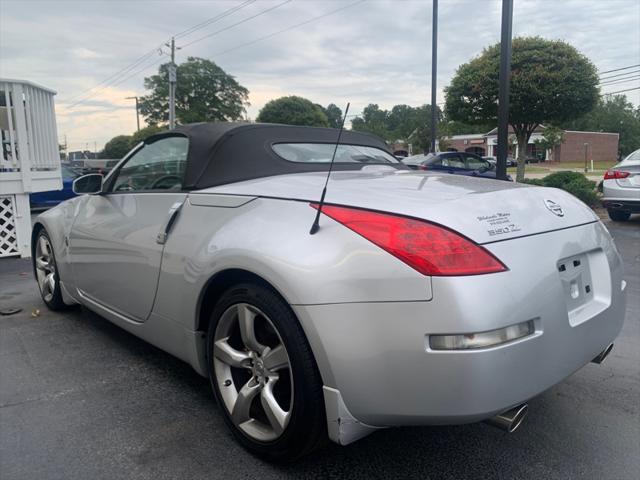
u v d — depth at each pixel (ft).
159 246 9.11
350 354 6.16
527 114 45.01
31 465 7.47
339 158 10.68
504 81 32.27
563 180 42.70
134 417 8.82
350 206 6.77
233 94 220.02
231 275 7.63
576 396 9.65
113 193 11.22
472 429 8.55
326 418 6.59
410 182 8.19
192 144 9.52
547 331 6.38
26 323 13.58
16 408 9.10
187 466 7.48
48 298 14.49
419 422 6.10
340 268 6.27
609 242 8.29
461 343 5.76
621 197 31.94
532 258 6.48
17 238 23.72
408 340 5.91
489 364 5.79
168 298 8.91
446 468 7.49
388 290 5.99
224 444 8.04
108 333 12.82
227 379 8.07
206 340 8.52
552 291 6.51
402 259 5.98
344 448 7.98
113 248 10.52
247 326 7.39
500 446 8.05
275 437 7.20
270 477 7.25
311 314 6.33
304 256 6.54
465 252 5.98
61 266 13.06
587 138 209.97
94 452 7.80
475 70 46.52
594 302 7.73
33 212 34.76
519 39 44.83
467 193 7.15
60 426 8.52
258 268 6.87
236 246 7.31
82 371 10.62
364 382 6.15
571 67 43.09
